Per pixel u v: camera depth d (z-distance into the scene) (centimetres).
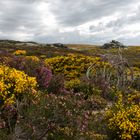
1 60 1391
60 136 855
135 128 936
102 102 1377
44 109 866
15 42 8869
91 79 1769
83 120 962
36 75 1270
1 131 753
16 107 895
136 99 1414
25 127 796
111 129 973
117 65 1908
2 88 903
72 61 2278
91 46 15750
